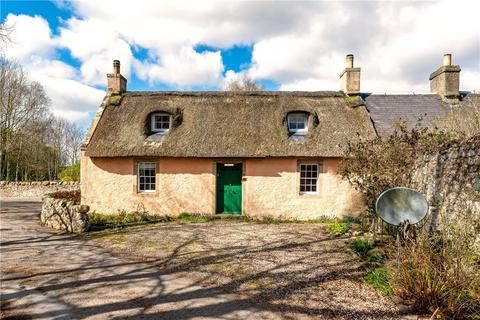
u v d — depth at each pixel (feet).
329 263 23.22
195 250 26.94
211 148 43.86
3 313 15.48
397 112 49.60
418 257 16.69
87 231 34.71
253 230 35.50
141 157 45.21
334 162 43.55
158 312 15.66
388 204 17.42
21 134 98.63
